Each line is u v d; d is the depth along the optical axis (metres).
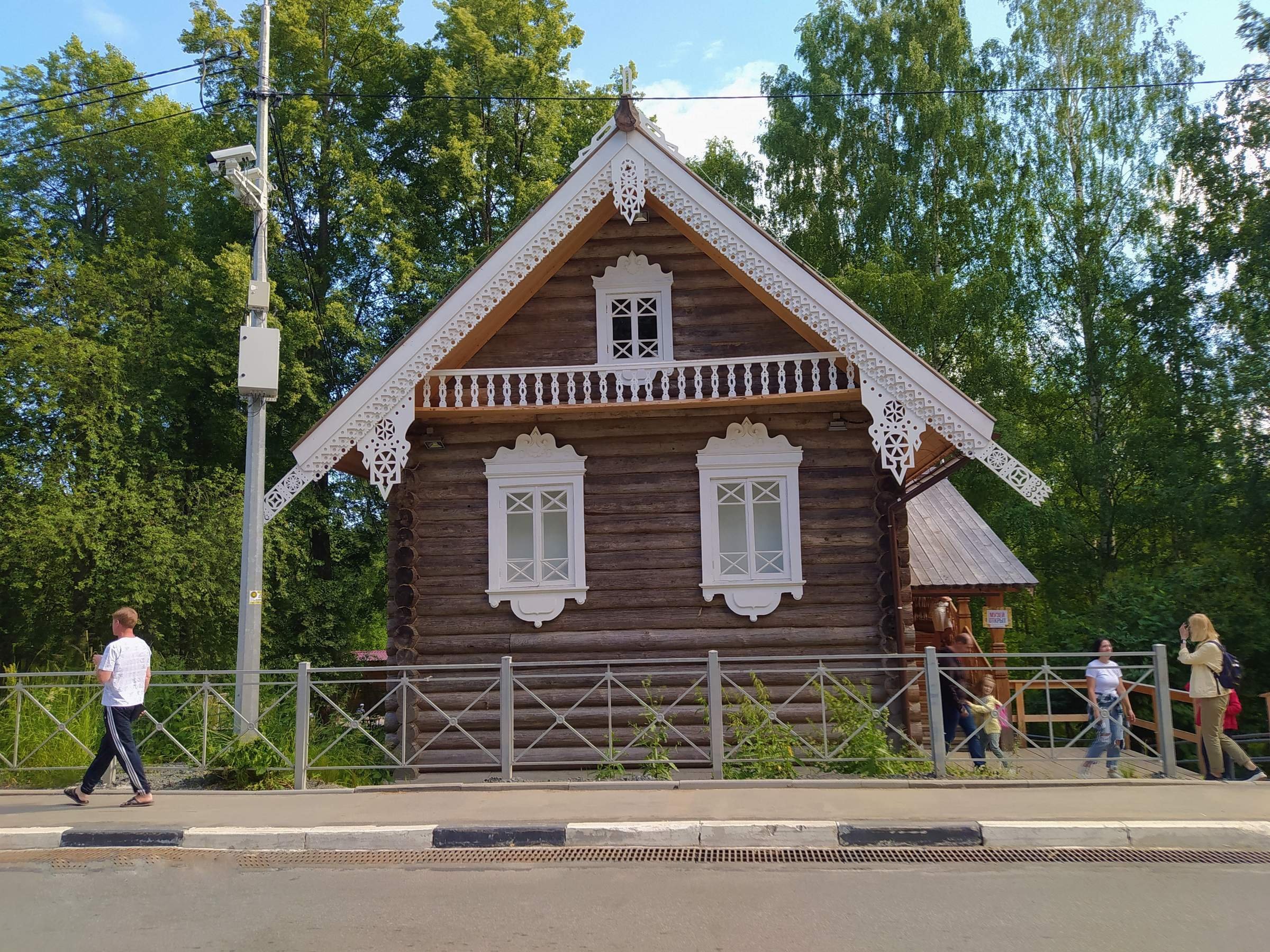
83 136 20.44
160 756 10.67
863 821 7.18
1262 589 18.05
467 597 11.41
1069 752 11.53
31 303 20.11
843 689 9.28
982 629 26.62
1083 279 25.08
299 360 23.81
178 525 19.25
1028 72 27.20
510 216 26.25
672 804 7.84
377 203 23.94
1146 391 24.31
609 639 11.20
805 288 10.45
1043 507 23.52
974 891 5.99
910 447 10.09
